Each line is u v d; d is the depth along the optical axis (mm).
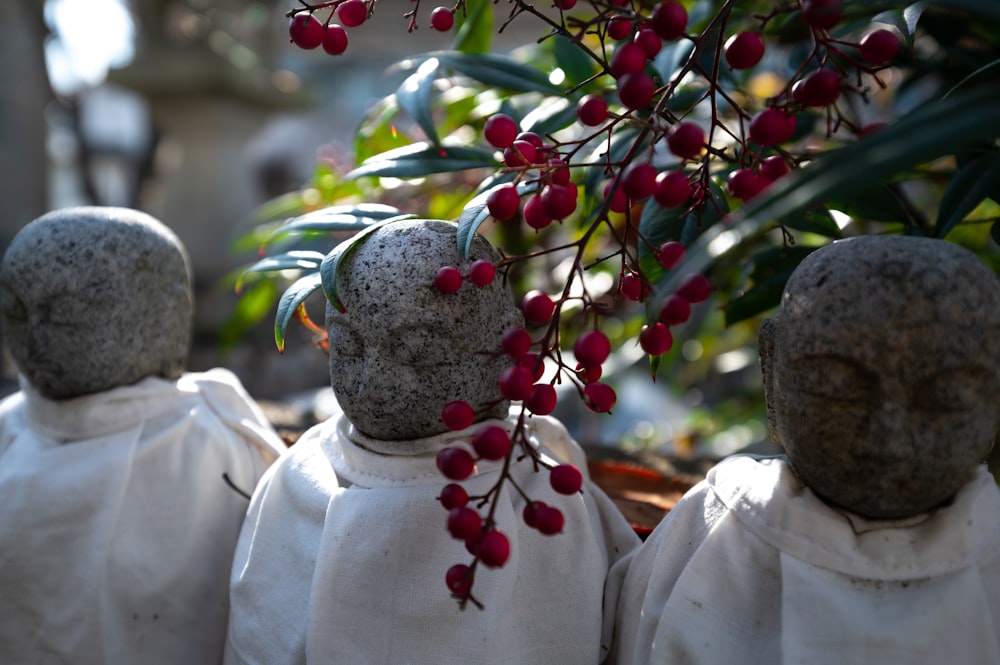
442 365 781
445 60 1092
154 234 1014
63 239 954
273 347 3648
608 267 1659
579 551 834
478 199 780
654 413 3328
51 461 993
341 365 816
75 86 5945
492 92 1396
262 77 4512
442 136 1471
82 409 996
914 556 674
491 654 766
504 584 779
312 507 859
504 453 667
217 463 1044
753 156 779
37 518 974
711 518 762
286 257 965
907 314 617
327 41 860
